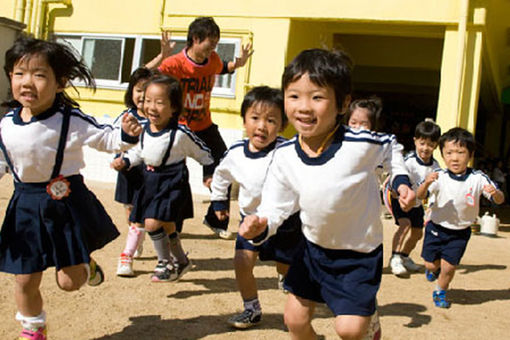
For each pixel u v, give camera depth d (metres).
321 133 2.46
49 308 3.58
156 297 4.03
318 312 4.02
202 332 3.41
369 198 2.60
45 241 2.80
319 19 10.09
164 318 3.60
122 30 11.15
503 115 22.16
